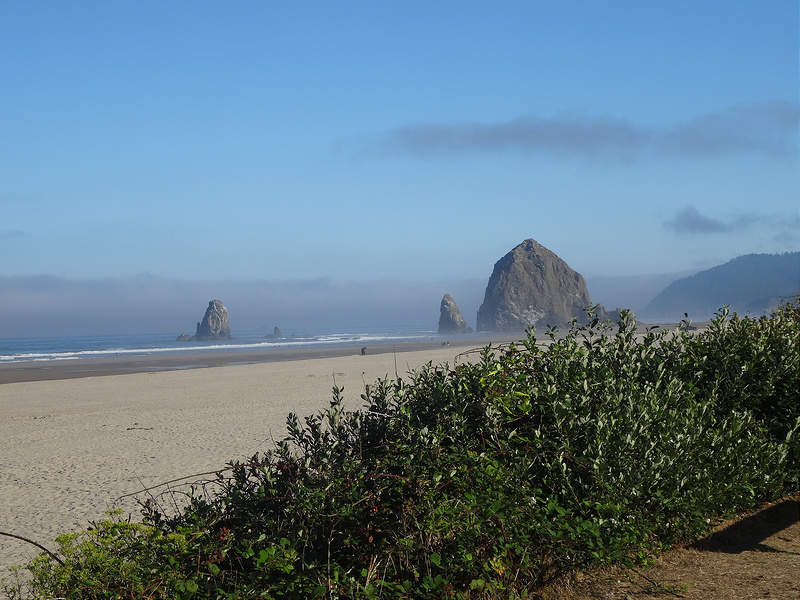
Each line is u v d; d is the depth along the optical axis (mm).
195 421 17344
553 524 4066
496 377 4828
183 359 60750
